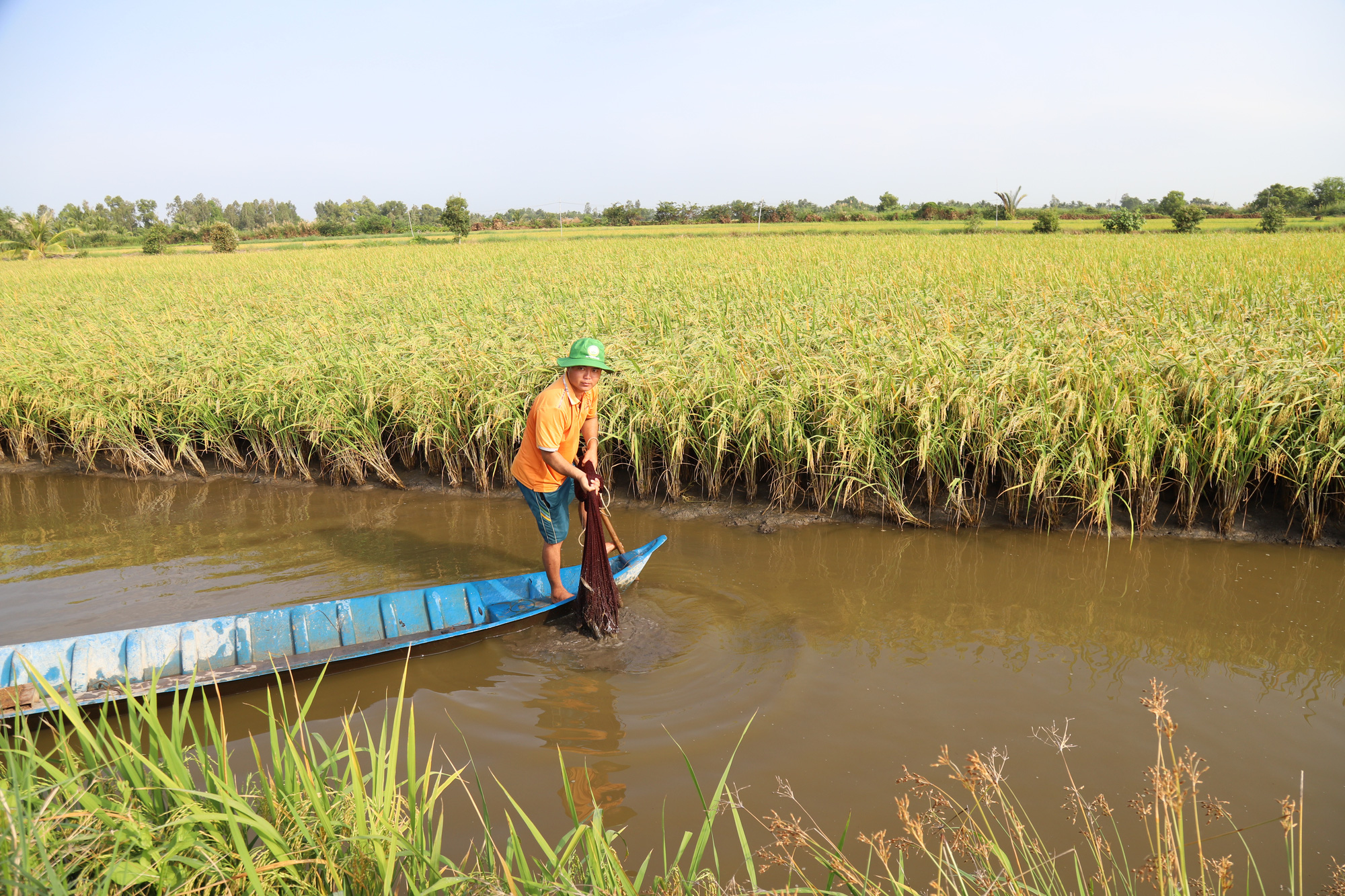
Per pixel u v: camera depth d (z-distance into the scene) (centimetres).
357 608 545
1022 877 304
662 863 335
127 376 1052
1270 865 325
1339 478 664
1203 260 1825
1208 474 683
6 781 258
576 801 375
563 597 580
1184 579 624
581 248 3581
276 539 760
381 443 948
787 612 578
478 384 909
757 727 432
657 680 485
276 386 985
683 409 809
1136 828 348
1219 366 740
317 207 18200
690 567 668
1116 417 695
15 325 1578
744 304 1271
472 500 880
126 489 950
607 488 836
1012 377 764
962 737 421
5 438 1108
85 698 416
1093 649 519
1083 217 8612
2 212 9369
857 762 400
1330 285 1232
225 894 248
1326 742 412
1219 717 437
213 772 279
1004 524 741
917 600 598
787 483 799
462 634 523
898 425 775
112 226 15762
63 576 670
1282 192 9106
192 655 488
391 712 455
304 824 261
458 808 369
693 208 10288
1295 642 524
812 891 261
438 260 2972
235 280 2411
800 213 10781
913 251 2548
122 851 251
